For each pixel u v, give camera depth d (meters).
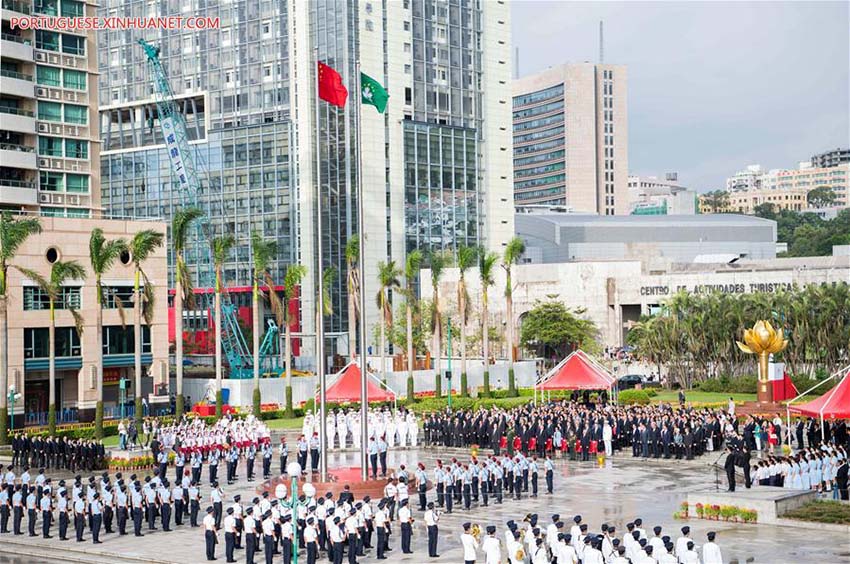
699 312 105.00
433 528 37.66
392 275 102.44
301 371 124.38
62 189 107.00
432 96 162.50
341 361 136.75
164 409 89.88
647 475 55.34
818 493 44.91
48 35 106.06
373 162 153.12
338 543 36.09
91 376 87.50
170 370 108.25
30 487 44.81
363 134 151.88
